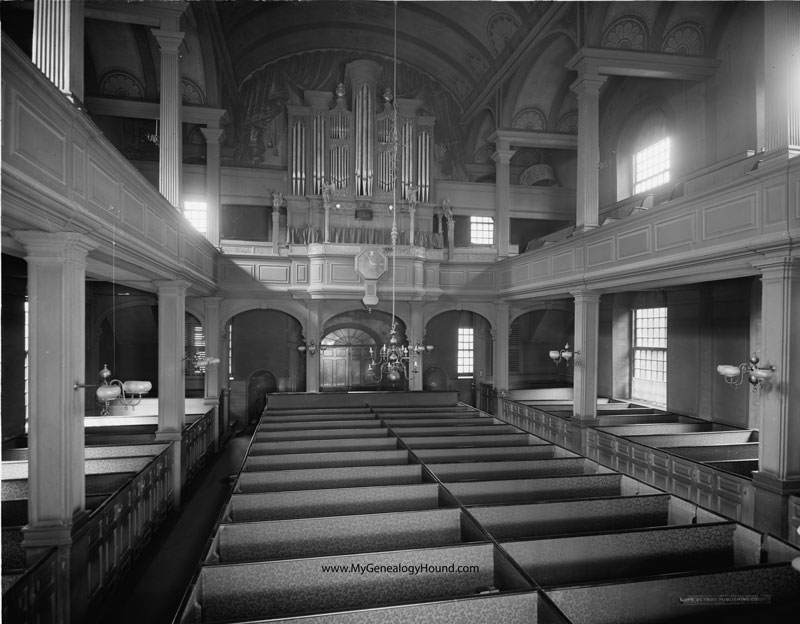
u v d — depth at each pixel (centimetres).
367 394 1380
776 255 674
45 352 533
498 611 415
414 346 1602
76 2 560
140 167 1498
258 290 1507
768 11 699
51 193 447
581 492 746
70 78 542
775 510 684
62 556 535
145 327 1716
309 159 1611
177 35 955
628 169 1461
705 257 777
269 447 879
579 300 1184
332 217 1619
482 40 1548
